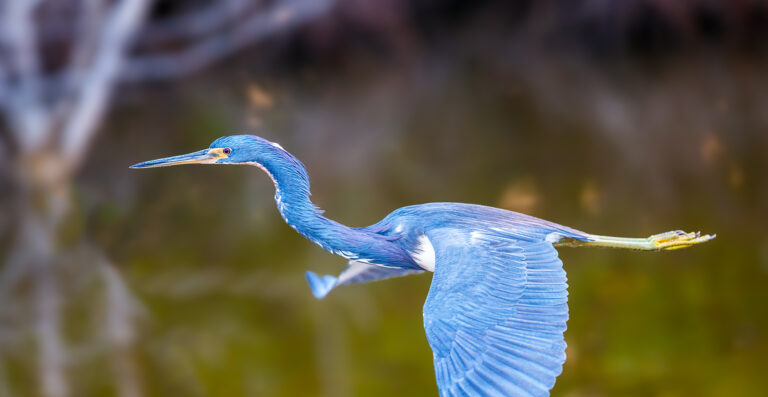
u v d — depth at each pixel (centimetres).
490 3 2400
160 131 1694
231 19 1998
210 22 2003
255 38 2027
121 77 1736
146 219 1270
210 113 1788
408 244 521
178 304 1016
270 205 1329
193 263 1126
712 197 1256
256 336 952
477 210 514
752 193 1258
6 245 1187
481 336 404
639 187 1320
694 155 1451
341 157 1541
